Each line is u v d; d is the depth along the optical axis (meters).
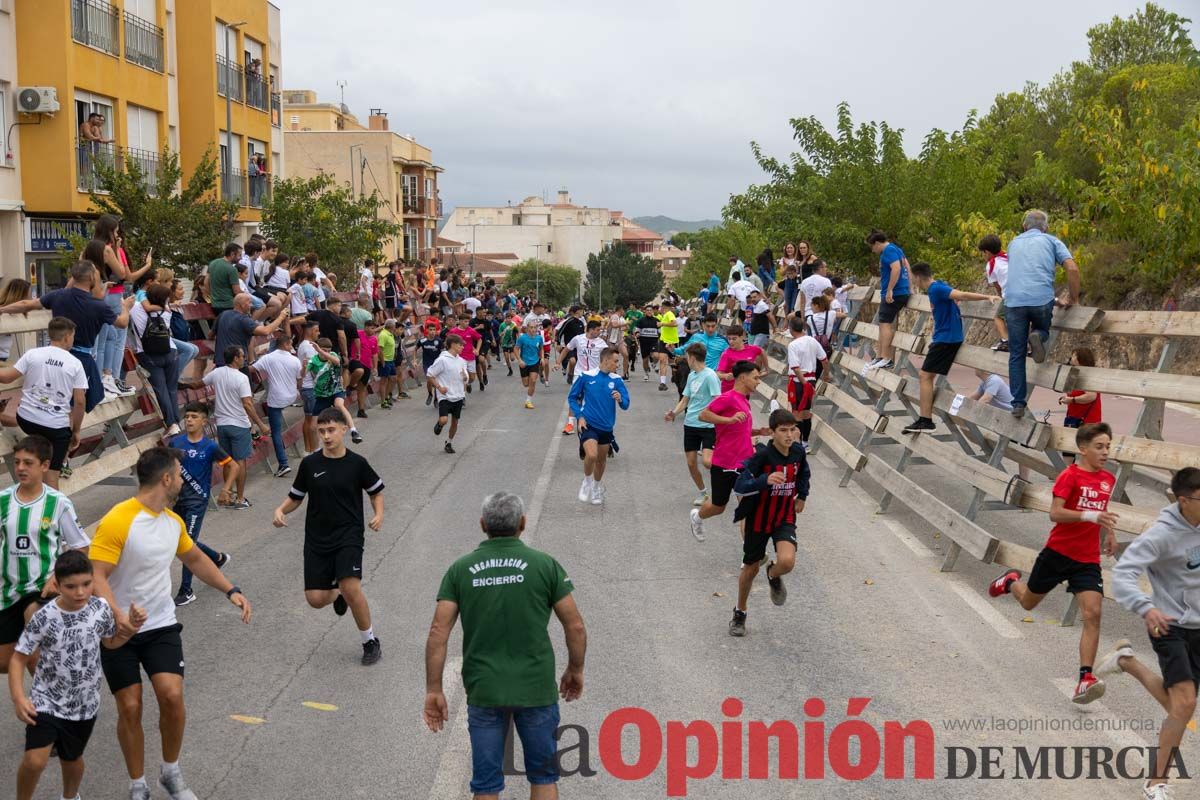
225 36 36.62
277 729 7.37
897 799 6.34
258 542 12.41
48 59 26.44
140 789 6.34
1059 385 10.77
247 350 16.22
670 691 7.95
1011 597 10.14
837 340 20.17
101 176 25.92
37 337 17.06
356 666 8.53
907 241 28.89
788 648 8.83
